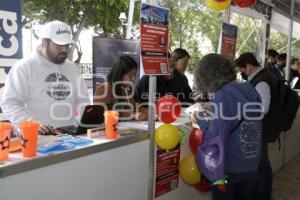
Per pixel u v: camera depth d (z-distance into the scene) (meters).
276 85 2.95
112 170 1.79
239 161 1.87
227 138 1.82
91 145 1.64
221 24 3.49
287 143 4.73
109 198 1.79
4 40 2.30
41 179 1.41
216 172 1.82
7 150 1.34
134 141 1.92
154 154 2.11
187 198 2.53
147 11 1.91
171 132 2.03
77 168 1.57
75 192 1.58
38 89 2.04
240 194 1.97
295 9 5.07
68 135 1.79
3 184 1.26
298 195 3.64
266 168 2.39
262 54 4.14
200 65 1.87
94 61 3.38
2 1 2.27
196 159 1.96
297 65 5.48
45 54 2.09
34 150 1.40
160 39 2.01
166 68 2.07
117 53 3.45
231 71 1.87
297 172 4.42
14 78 1.97
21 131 1.38
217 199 1.95
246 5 3.21
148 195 2.10
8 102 1.93
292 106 3.07
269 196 2.40
